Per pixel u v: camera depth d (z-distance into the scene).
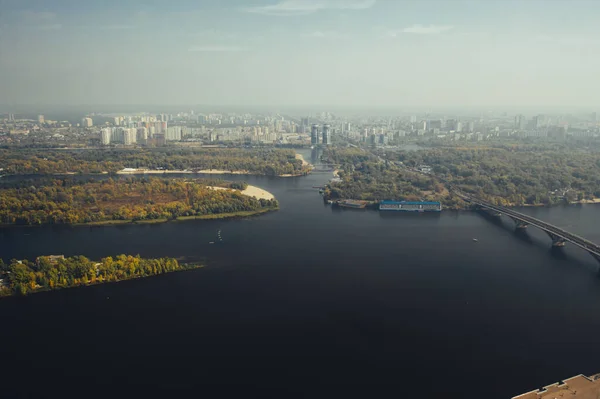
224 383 161.62
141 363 172.62
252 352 180.00
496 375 166.00
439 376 165.75
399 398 153.88
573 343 186.12
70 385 160.38
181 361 174.00
